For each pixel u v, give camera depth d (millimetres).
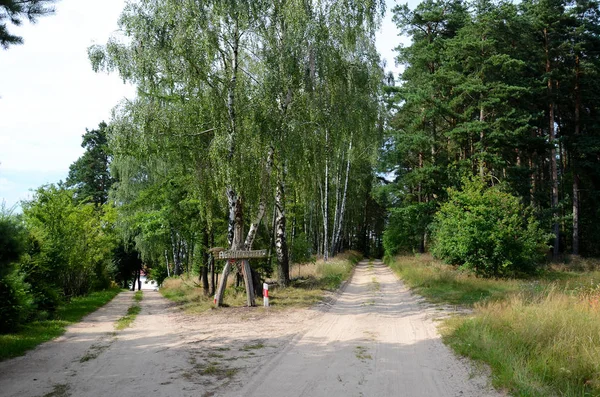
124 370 7738
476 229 22203
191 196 19734
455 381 6859
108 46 15703
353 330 11445
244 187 15773
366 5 16734
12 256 7977
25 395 6402
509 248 22297
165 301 22344
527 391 5969
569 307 10227
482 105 29000
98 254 26672
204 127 16438
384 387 6660
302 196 19906
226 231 20156
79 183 52438
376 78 19906
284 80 15594
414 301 17016
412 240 42625
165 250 41281
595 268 28797
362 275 31766
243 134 15344
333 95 17656
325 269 27656
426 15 32969
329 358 8484
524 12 35281
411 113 35344
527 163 37938
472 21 31234
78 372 7660
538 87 31859
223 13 15031
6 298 11750
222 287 16312
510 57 30891
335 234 44969
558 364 6734
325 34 16219
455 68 31938
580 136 33812
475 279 21469
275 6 16281
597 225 37938
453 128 31984
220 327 12289
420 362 8094
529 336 8023
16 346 9719
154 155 17062
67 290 23250
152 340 10664
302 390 6531
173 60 15297
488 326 9461
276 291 19875
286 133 15945
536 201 36125
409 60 34406
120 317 15820
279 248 21562
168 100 16109
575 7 32156
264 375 7316
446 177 32469
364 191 49625
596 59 33438
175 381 7000
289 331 11406
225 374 7402
